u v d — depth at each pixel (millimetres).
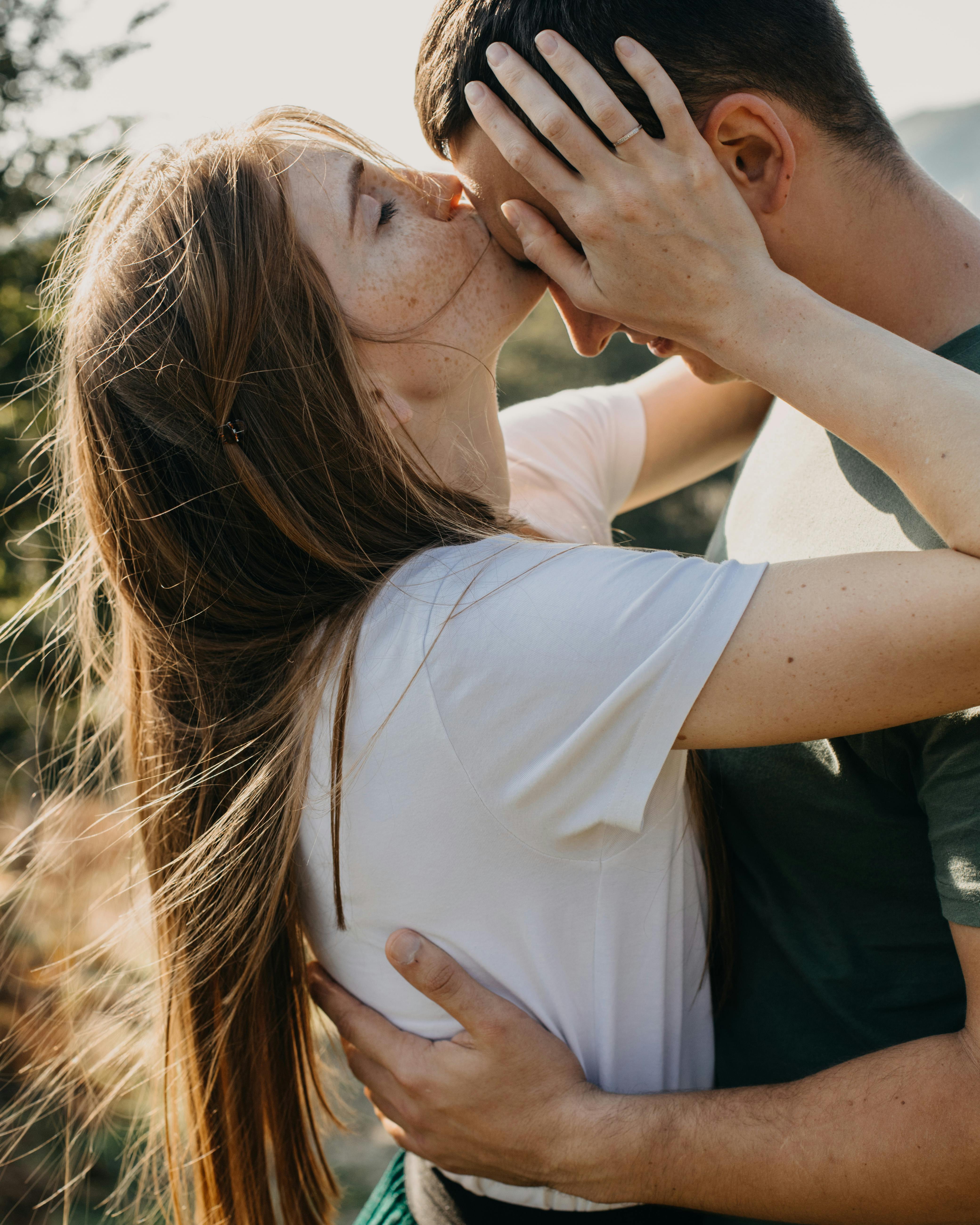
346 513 1017
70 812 1387
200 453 1024
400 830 967
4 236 6223
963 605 792
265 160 1032
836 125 1009
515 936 1005
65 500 1324
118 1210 1286
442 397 1120
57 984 1318
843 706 834
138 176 1108
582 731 875
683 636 851
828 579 845
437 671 913
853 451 1135
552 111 944
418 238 1061
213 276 992
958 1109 836
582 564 911
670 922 1041
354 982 1115
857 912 1111
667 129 926
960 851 901
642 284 958
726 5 957
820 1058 1133
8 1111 1273
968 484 807
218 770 1110
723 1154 921
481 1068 993
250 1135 1193
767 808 1155
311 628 1034
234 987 1147
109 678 1394
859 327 897
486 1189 1113
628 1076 1053
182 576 1078
